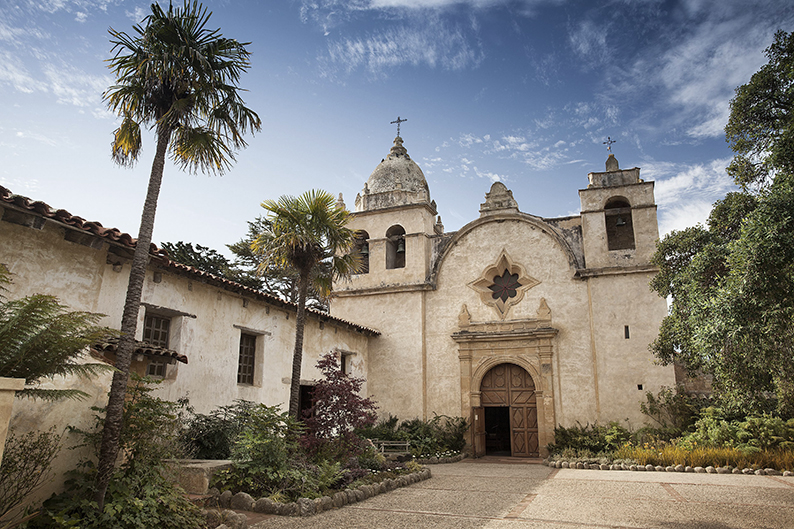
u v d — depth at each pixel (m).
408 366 20.70
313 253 12.76
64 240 9.41
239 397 13.90
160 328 12.10
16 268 8.55
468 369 19.84
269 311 15.55
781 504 8.90
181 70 8.16
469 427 19.31
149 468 7.67
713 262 12.84
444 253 21.50
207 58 8.55
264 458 9.59
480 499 9.95
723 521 7.79
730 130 10.45
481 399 19.84
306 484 9.56
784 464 12.73
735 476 12.36
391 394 20.62
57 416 7.35
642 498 9.73
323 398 12.34
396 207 22.58
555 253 19.97
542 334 19.00
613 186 19.72
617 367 18.02
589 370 18.42
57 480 7.13
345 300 22.44
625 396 17.69
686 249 15.58
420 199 22.69
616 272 18.72
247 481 9.11
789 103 9.70
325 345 18.22
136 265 7.59
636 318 18.22
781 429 14.21
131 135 8.55
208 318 13.20
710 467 13.16
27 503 6.64
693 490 10.45
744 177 10.53
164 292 11.90
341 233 12.90
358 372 20.31
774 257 8.09
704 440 14.91
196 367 12.64
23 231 8.72
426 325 21.05
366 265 23.67
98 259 10.10
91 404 7.81
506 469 15.23
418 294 21.33
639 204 19.25
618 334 18.27
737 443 14.47
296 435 11.06
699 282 12.88
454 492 10.82
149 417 8.02
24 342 5.78
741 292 8.41
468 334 19.86
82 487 6.86
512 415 19.41
